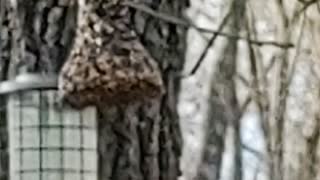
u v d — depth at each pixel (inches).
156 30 191.3
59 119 178.7
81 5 174.9
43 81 179.0
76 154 179.9
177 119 194.4
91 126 180.2
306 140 424.2
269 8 380.8
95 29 172.9
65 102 177.5
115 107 182.2
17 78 180.5
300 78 416.8
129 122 184.5
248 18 331.9
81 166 180.1
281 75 382.9
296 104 422.3
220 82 390.3
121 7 174.2
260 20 378.9
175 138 193.2
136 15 187.0
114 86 171.2
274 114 390.3
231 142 410.3
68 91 173.9
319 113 423.5
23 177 179.3
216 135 410.0
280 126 392.5
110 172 183.3
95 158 181.5
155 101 184.7
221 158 413.7
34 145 179.5
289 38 380.2
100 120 181.2
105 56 171.8
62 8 183.0
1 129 182.1
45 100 179.0
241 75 386.3
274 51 380.8
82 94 173.3
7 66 183.0
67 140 179.3
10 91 179.9
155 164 188.5
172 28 193.5
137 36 176.7
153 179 188.4
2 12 185.9
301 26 378.3
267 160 403.9
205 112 404.2
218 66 383.2
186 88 402.9
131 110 184.4
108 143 182.7
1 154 181.8
